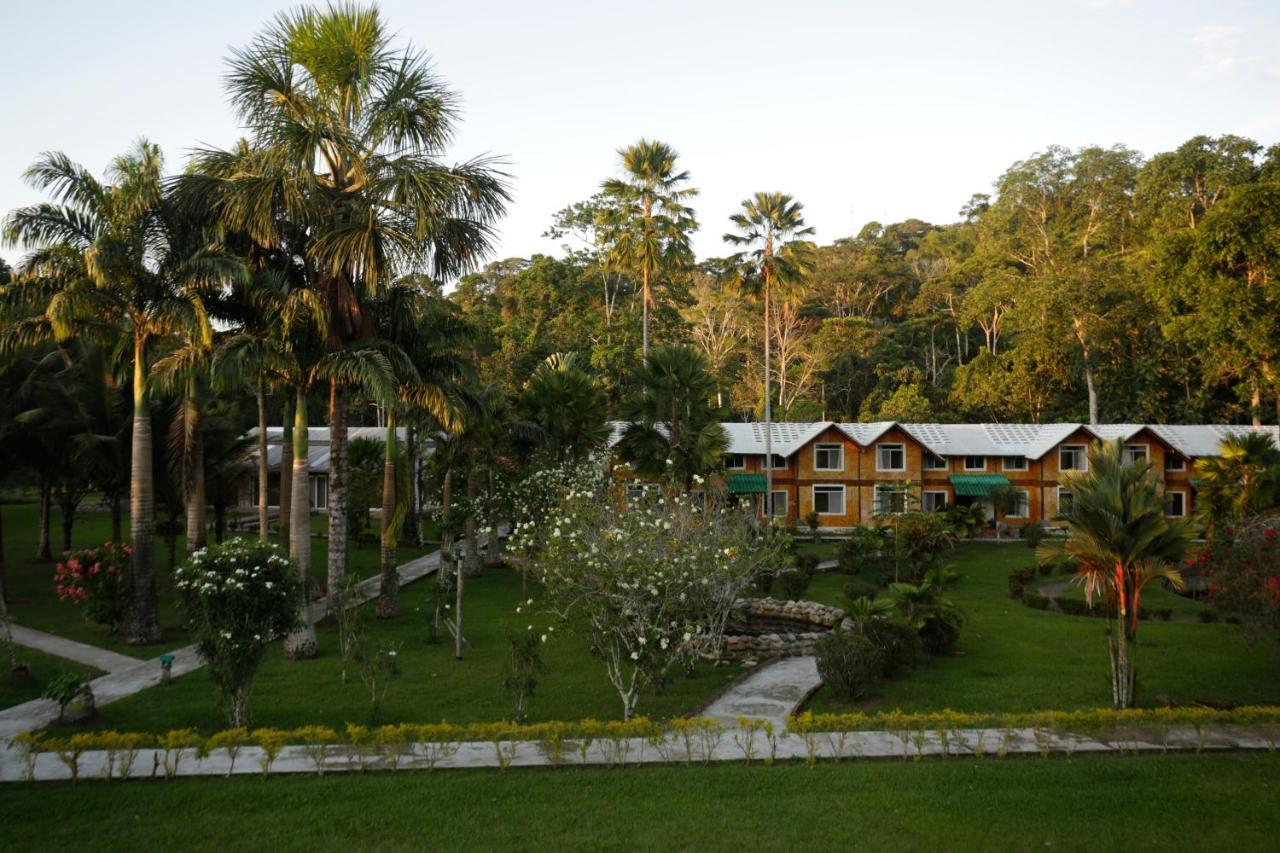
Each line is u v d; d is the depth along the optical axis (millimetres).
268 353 20875
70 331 20891
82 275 20969
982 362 62000
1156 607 28344
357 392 25719
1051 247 70250
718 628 21188
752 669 20453
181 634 23672
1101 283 56344
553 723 14281
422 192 20719
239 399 36719
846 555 35719
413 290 24344
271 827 11125
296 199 20312
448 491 34094
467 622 25766
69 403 27719
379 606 26203
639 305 60656
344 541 24031
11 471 29438
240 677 15312
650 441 32094
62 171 20844
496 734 13531
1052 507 48938
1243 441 31109
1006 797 11969
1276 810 11516
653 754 13875
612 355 52812
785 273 46781
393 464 26641
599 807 11711
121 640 22969
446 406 24328
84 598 25484
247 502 53219
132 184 21109
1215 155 57125
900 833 10938
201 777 12906
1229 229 43125
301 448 21953
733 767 13258
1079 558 17297
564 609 17797
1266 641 16953
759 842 10695
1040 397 60719
